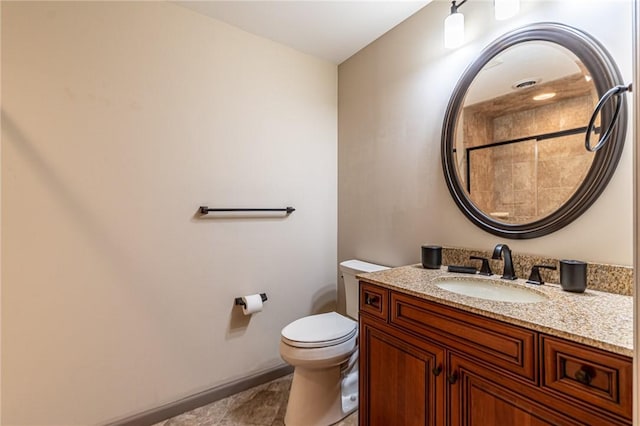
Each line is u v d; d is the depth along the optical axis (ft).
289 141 6.84
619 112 3.29
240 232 6.20
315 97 7.25
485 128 4.53
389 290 3.95
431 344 3.41
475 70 4.64
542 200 3.93
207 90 5.76
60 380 4.53
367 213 6.73
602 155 3.40
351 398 5.64
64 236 4.55
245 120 6.22
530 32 4.01
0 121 4.15
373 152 6.57
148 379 5.22
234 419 5.33
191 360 5.65
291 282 6.91
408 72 5.78
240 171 6.17
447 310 3.26
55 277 4.50
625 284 3.24
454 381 3.18
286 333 5.10
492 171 4.46
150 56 5.20
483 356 2.93
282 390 6.23
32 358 4.35
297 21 5.90
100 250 4.81
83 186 4.67
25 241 4.30
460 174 4.84
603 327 2.45
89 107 4.70
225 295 6.02
